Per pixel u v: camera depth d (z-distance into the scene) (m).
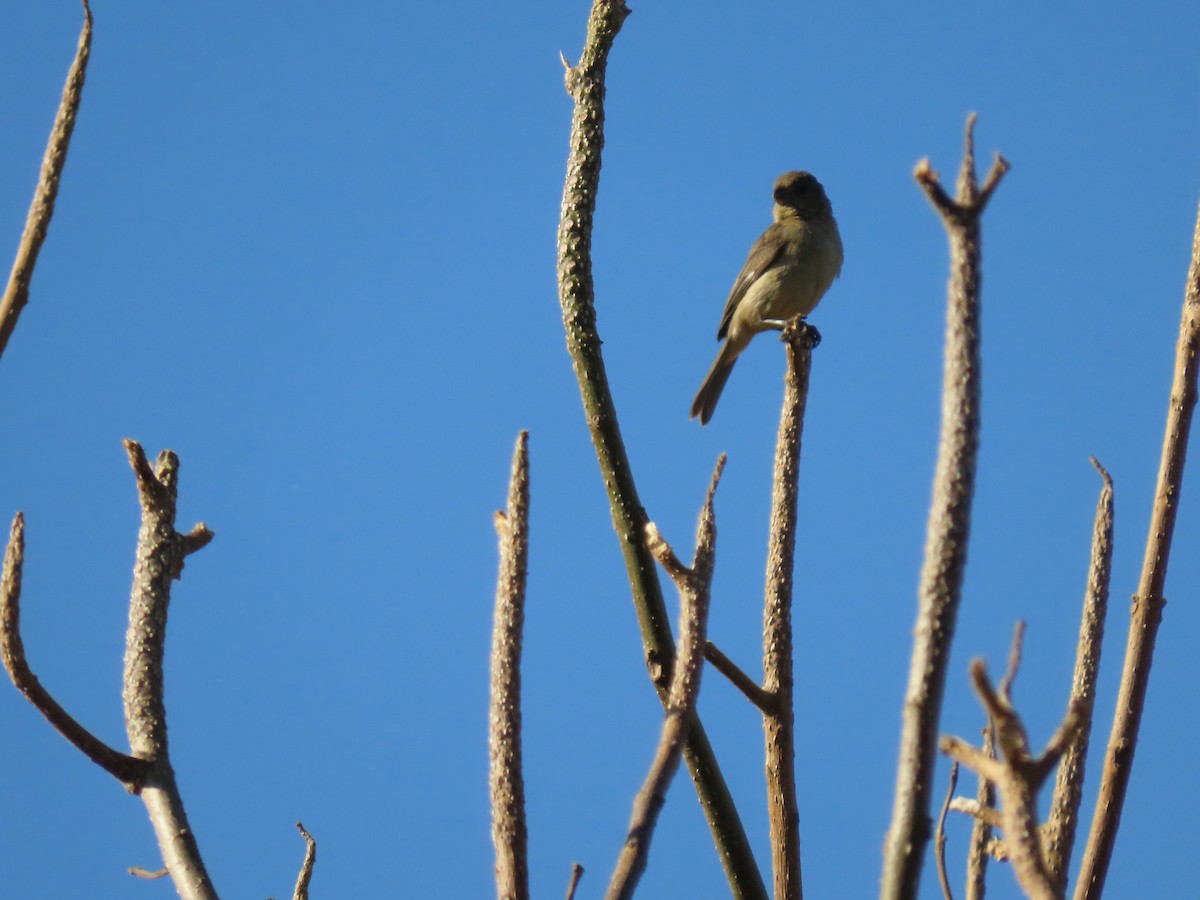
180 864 7.45
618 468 10.02
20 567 7.57
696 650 7.37
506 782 7.17
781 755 9.52
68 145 8.22
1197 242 10.36
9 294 7.91
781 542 9.77
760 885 9.23
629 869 6.74
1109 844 9.32
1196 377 10.12
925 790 5.55
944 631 5.54
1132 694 9.58
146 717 7.94
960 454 5.53
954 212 5.53
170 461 8.59
